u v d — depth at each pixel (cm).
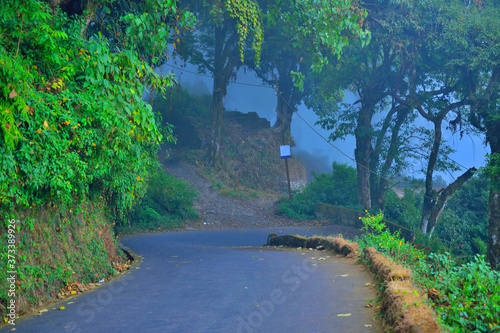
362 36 1545
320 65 1558
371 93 2786
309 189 3388
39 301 661
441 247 2166
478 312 453
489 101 2059
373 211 2800
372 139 3056
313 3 1445
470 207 3112
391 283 502
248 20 1555
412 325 372
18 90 556
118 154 830
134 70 776
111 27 1068
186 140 4203
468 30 2109
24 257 651
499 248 1773
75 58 738
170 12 1128
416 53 2420
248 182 4006
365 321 466
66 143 689
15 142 584
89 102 713
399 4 2412
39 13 623
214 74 3697
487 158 1841
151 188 2652
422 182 3077
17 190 614
